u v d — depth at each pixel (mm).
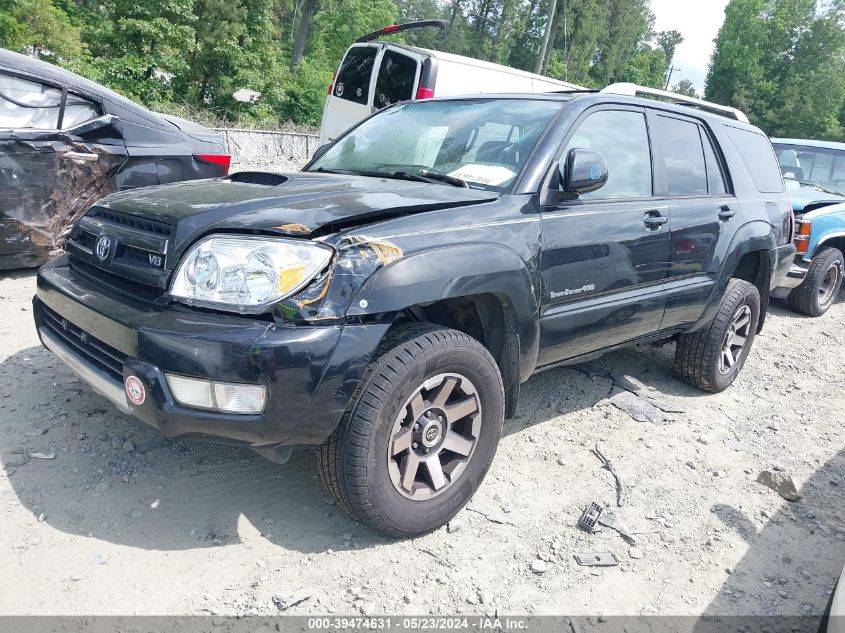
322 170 3682
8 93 4883
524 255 2887
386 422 2451
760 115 56656
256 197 2631
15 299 4777
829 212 7277
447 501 2750
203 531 2635
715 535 3018
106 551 2457
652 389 4680
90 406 3410
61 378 3674
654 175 3854
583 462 3537
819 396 5008
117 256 2611
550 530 2914
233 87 26828
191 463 3062
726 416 4398
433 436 2691
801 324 7230
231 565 2477
